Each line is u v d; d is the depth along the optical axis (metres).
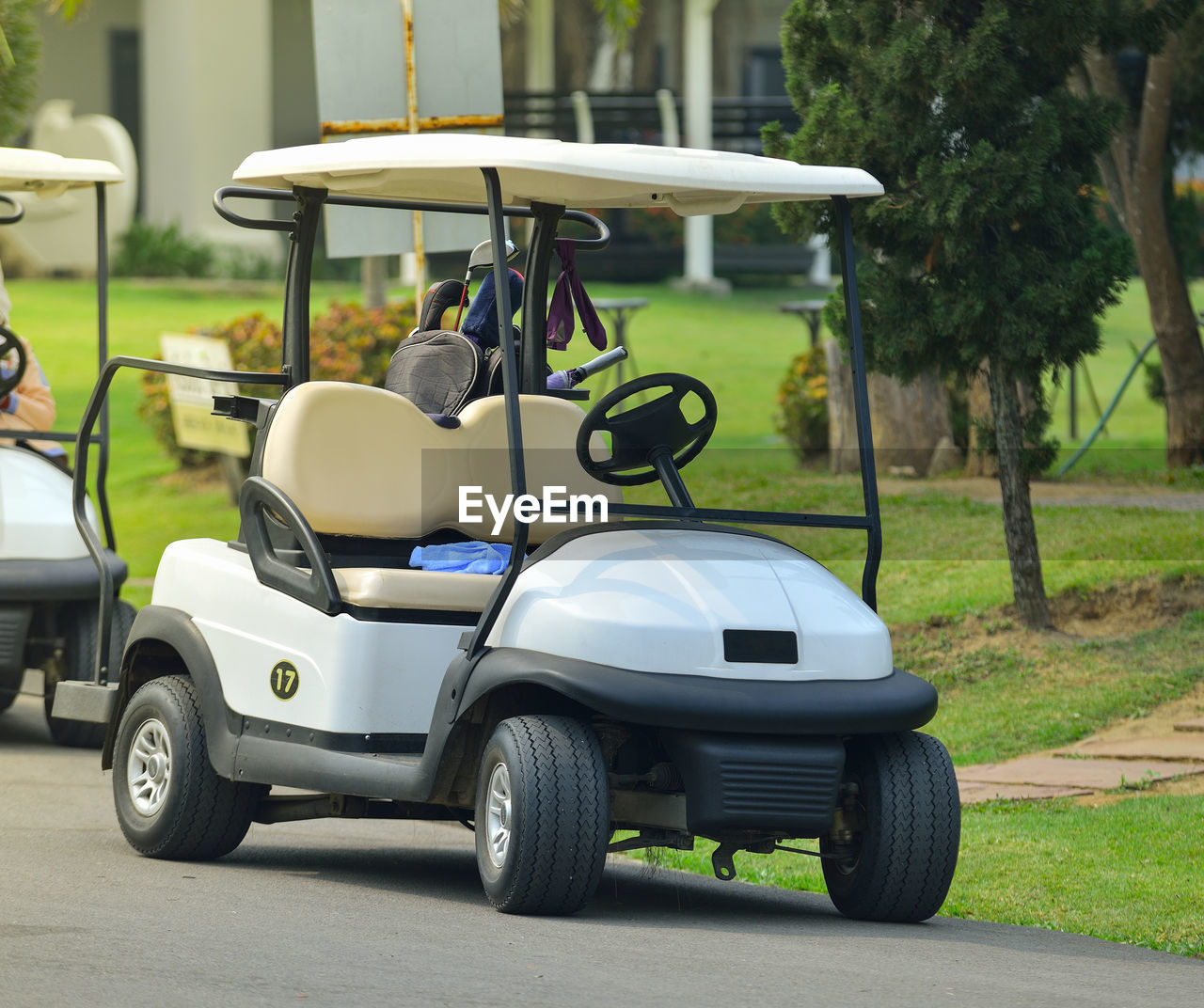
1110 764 16.70
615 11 32.03
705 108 54.25
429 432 13.30
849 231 12.40
